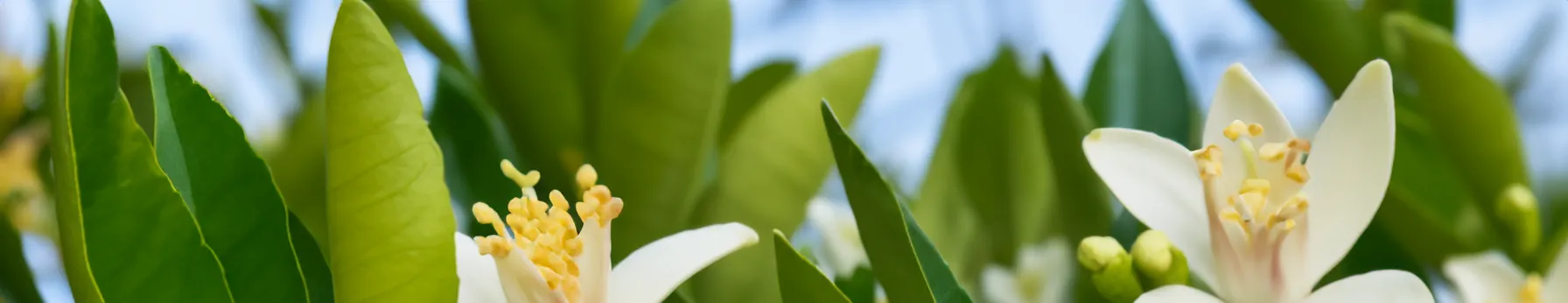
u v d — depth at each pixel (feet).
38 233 0.94
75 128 0.57
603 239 0.63
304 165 0.80
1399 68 0.94
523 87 0.86
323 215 0.80
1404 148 0.91
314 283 0.64
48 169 0.92
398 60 0.57
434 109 0.89
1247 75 0.66
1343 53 0.95
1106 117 0.92
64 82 0.57
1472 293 0.71
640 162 0.81
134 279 0.58
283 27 1.07
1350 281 0.63
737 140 0.80
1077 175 0.87
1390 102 0.64
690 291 0.78
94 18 0.57
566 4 0.86
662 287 0.63
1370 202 0.64
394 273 0.57
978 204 0.99
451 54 0.91
